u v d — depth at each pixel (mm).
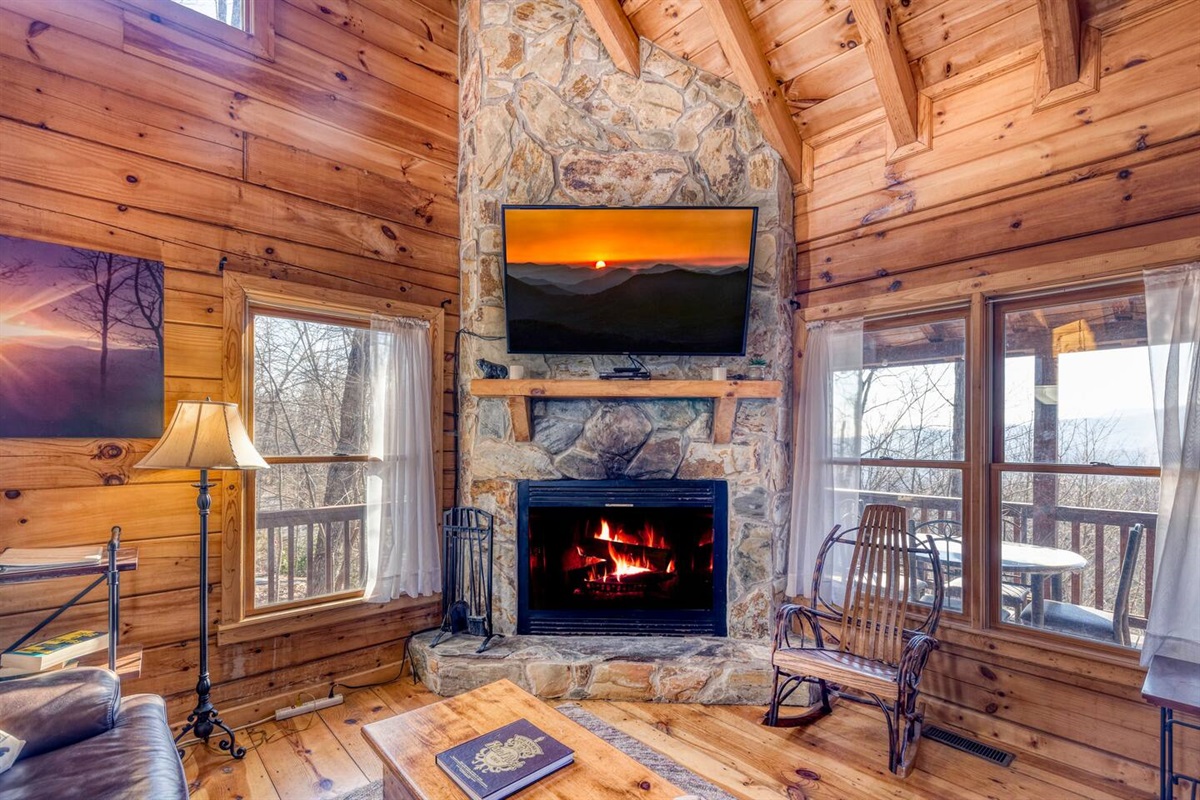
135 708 1745
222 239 2652
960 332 2840
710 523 3201
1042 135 2494
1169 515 2070
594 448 3238
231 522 2643
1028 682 2465
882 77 2754
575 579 3275
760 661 2826
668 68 3350
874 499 3135
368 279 3143
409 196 3334
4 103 2168
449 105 3549
